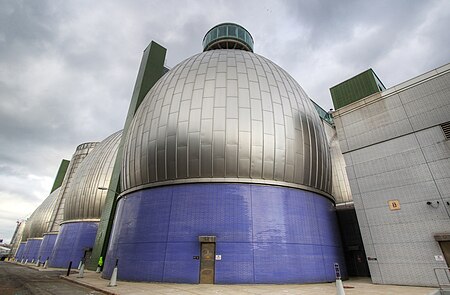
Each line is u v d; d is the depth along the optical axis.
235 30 30.72
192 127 17.33
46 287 13.80
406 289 11.98
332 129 35.62
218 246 14.95
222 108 17.64
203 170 16.61
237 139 16.95
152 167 17.73
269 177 16.94
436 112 15.00
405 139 15.78
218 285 13.67
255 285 13.80
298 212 17.02
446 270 12.47
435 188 13.89
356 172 17.34
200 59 21.92
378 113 17.41
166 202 16.62
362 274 20.55
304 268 15.58
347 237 22.00
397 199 15.05
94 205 34.84
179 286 13.21
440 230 13.14
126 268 16.23
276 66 23.44
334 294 10.59
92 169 37.62
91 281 16.12
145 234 16.42
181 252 15.12
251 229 15.45
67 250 33.75
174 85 19.83
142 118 20.19
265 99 18.56
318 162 19.33
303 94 22.27
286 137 17.94
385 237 14.91
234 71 19.73
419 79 16.06
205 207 15.91
